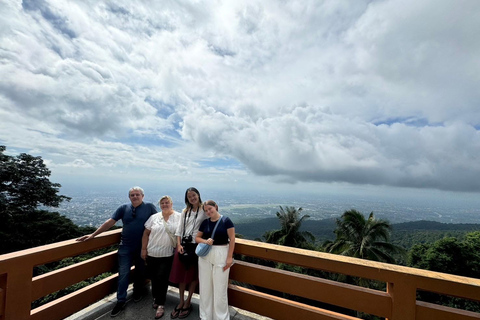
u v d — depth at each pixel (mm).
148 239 2762
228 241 2439
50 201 23188
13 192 20641
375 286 14109
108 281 2826
